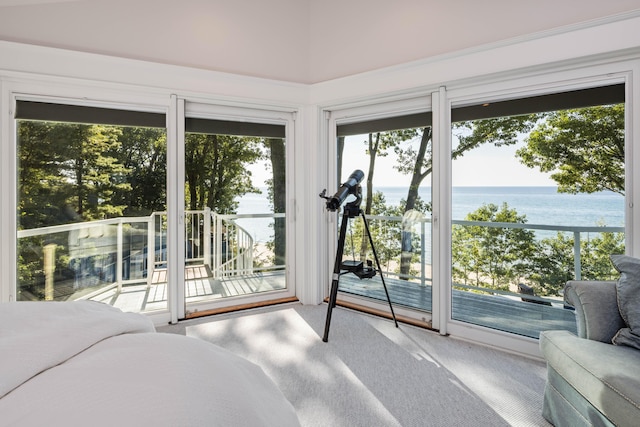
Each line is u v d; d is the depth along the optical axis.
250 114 2.96
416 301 2.73
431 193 2.62
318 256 3.12
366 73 2.73
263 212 3.11
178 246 2.68
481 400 1.66
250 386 0.73
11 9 2.15
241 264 3.04
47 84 2.26
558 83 2.05
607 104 1.95
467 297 2.52
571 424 1.32
